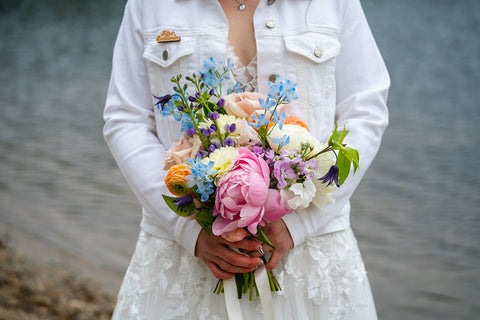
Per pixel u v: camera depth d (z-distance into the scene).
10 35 16.20
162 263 1.50
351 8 1.53
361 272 1.56
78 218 4.63
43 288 3.37
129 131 1.52
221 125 1.28
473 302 3.40
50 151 6.47
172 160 1.33
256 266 1.35
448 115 7.92
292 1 1.50
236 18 1.50
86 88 9.87
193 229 1.38
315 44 1.47
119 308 1.57
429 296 3.46
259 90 1.48
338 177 1.31
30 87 9.99
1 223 4.47
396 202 4.97
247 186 1.17
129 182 1.49
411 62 11.74
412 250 4.07
